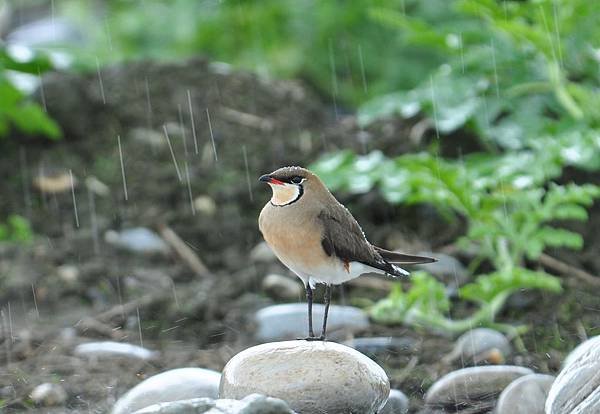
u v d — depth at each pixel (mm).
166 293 12016
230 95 15398
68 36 19922
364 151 14234
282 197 8688
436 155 13789
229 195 13891
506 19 12539
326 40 18359
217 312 11602
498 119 13766
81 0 20688
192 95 15273
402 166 11945
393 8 17812
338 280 8836
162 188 13977
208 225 13445
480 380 9281
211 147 14555
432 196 11672
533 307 11383
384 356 10383
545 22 12391
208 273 12688
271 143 14602
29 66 14039
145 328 11328
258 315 11219
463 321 11031
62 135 14688
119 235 13242
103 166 14328
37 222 13531
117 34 19078
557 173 11797
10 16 20938
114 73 15461
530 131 12938
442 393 9234
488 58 13500
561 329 10867
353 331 10922
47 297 11969
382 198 13438
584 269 12211
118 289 12180
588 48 13164
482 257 12086
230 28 18875
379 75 17844
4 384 9773
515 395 8719
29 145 14586
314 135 14734
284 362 8320
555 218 12797
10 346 10742
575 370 8203
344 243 8688
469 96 13305
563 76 12945
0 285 12141
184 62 15789
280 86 15938
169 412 7250
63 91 14672
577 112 12492
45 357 10438
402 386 9703
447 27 14062
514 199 11445
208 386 8891
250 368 8320
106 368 10133
